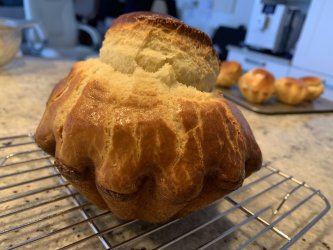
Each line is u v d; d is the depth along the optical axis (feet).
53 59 2.14
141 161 0.53
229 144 0.58
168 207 0.58
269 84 1.66
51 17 3.73
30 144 0.95
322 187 0.93
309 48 2.98
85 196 0.65
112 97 0.56
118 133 0.53
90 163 0.57
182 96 0.59
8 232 0.57
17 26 1.59
